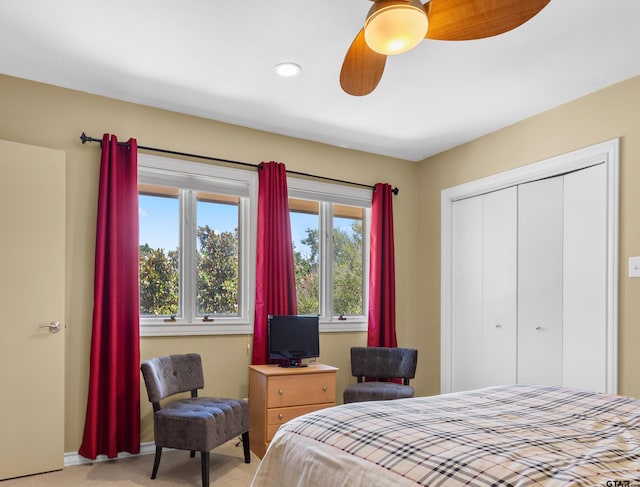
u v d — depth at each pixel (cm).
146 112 361
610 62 290
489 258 417
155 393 298
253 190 404
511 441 140
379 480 127
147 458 329
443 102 351
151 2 232
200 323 371
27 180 305
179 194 381
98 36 264
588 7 234
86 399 324
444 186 463
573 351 345
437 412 179
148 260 364
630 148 309
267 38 266
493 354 409
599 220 330
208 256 390
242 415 320
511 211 399
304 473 152
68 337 321
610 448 136
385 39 164
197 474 301
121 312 333
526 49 275
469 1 168
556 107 358
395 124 396
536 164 370
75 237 328
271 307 392
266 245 393
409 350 409
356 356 420
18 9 238
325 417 174
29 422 295
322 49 278
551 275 364
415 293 490
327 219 451
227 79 317
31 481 285
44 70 305
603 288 325
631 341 303
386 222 461
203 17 245
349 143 446
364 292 473
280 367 366
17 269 298
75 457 316
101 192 329
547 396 211
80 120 335
